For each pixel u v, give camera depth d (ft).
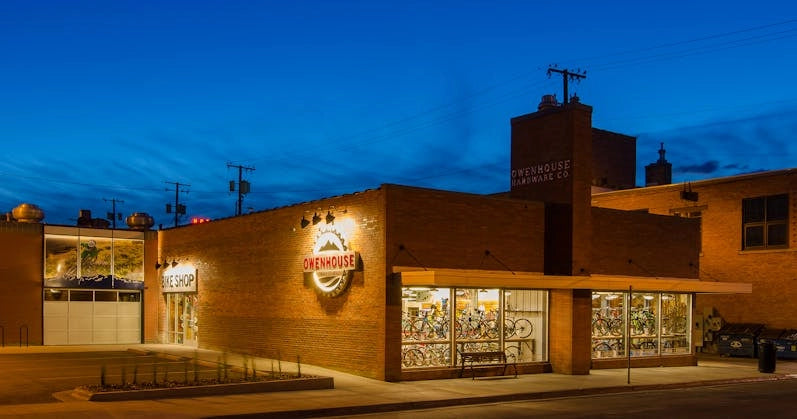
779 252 102.32
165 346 100.99
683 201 114.52
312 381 59.36
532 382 66.69
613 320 80.94
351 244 70.69
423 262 68.03
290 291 79.56
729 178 108.88
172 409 47.52
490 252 72.49
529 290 75.46
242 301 88.63
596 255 79.97
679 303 87.35
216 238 95.66
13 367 74.59
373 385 62.13
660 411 51.42
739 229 107.34
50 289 105.50
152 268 112.98
